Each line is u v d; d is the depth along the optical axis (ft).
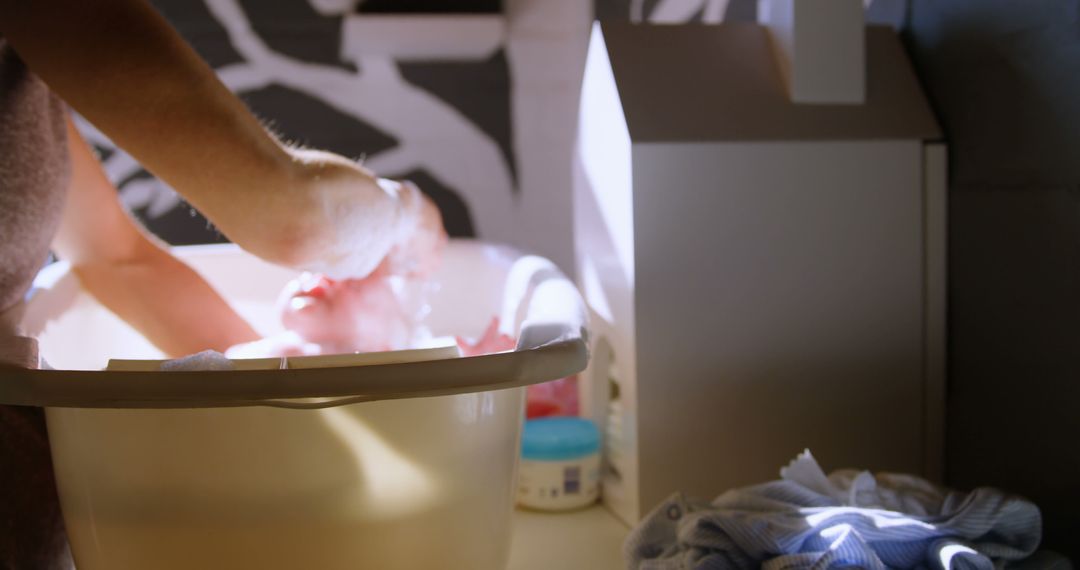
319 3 3.48
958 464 2.56
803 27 2.49
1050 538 2.22
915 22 2.67
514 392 1.83
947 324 2.58
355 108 3.56
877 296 2.53
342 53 3.51
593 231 2.74
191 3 3.43
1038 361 2.24
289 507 1.54
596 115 2.67
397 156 3.60
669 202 2.39
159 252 2.45
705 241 2.42
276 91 3.52
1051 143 2.17
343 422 1.54
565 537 2.48
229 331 2.41
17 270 1.84
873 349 2.54
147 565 1.57
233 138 1.54
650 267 2.40
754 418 2.48
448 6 3.55
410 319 2.30
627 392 2.49
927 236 2.56
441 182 3.63
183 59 1.51
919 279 2.56
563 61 3.60
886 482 2.17
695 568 1.80
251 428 1.51
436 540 1.67
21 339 1.56
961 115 2.49
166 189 3.48
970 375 2.50
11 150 1.76
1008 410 2.35
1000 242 2.36
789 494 2.02
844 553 1.75
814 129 2.48
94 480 1.57
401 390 1.37
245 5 3.45
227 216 1.63
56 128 1.98
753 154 2.43
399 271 2.27
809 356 2.50
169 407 1.34
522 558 2.33
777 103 2.51
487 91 3.61
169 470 1.53
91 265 2.37
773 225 2.45
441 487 1.65
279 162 1.62
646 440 2.43
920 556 1.84
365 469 1.56
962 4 2.46
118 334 2.39
